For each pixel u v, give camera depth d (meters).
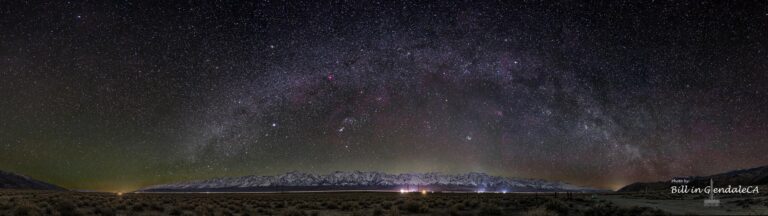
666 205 34.12
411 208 30.17
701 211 26.89
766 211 25.62
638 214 25.67
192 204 34.47
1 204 25.95
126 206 29.86
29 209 22.50
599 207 29.80
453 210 27.75
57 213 22.23
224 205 33.69
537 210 25.86
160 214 25.53
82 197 43.09
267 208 32.56
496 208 28.11
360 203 38.88
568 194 46.31
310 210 31.52
